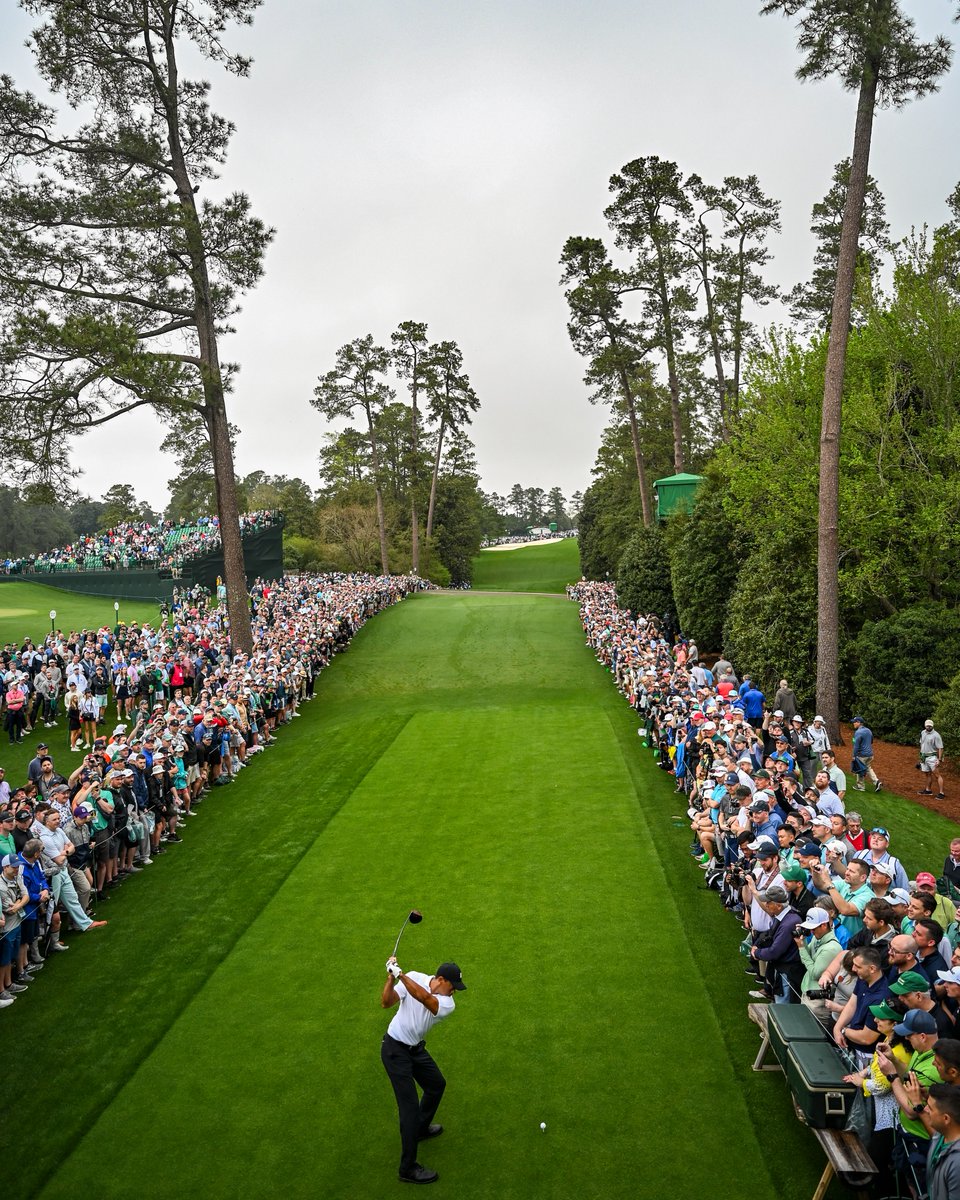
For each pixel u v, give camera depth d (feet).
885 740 75.05
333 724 83.82
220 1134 24.90
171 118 92.02
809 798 39.73
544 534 643.45
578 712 80.33
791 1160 23.06
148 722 63.46
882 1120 20.06
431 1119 24.21
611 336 161.48
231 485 96.73
